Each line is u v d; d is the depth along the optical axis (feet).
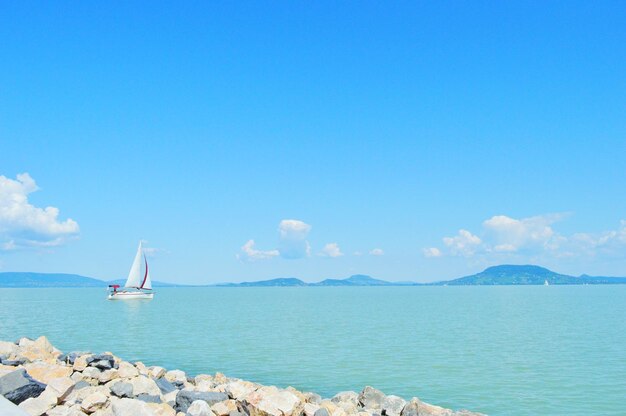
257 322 261.44
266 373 118.52
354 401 86.12
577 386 104.73
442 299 633.61
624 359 138.31
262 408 64.69
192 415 61.98
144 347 161.58
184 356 142.92
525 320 277.44
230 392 73.26
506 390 101.55
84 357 89.20
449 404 91.76
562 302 521.24
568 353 149.48
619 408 88.02
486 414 84.99
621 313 337.93
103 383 82.58
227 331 212.23
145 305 465.06
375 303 515.09
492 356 143.33
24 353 94.63
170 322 261.24
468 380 110.93
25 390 60.54
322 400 82.12
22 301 552.41
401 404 82.79
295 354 146.30
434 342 174.29
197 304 493.77
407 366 127.24
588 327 233.55
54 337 190.29
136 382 74.90
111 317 299.38
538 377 113.70
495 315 319.47
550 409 87.97
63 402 65.62
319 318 293.43
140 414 56.80
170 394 75.20
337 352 150.20
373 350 153.99
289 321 268.62
